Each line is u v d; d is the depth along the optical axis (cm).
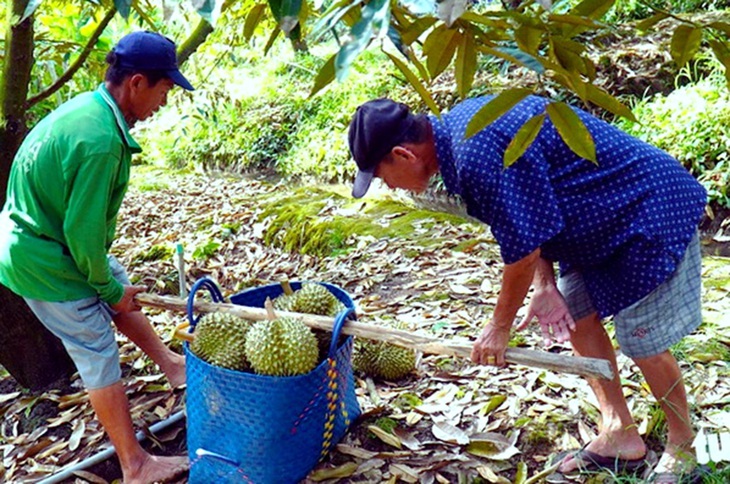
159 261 531
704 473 225
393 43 112
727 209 472
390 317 378
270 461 235
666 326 214
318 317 241
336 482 249
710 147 501
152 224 628
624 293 211
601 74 627
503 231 190
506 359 205
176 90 583
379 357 306
